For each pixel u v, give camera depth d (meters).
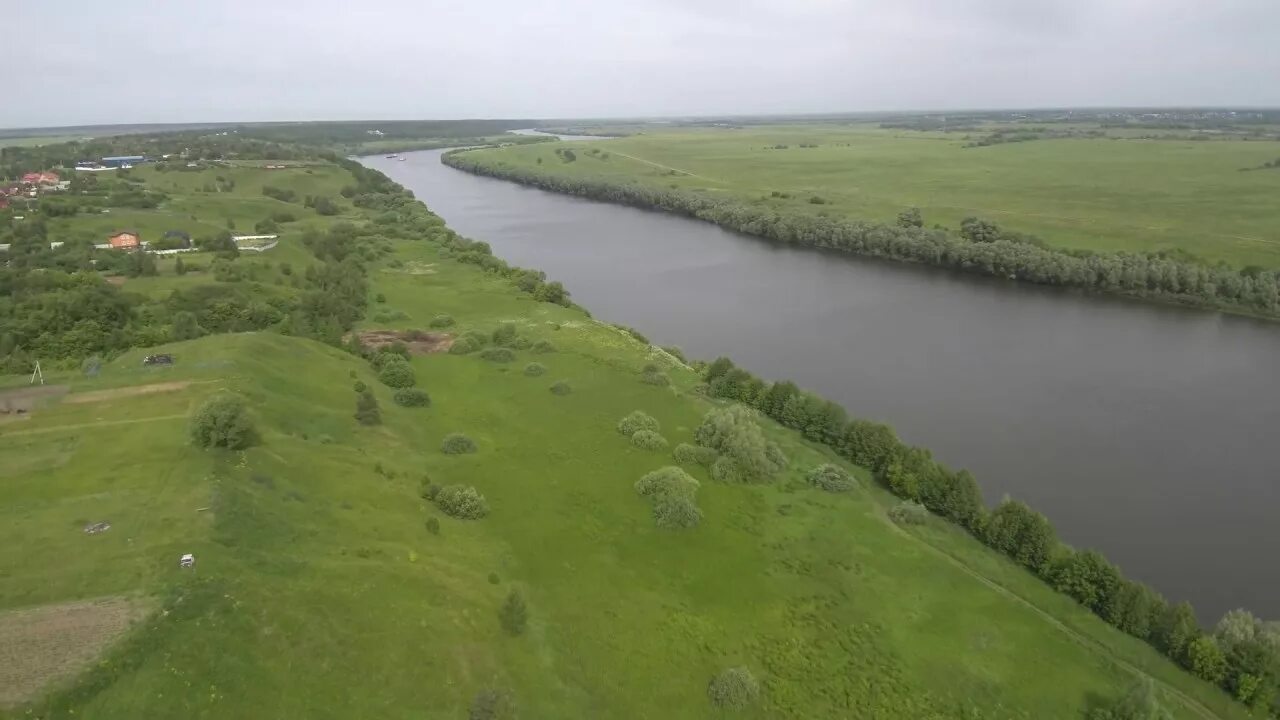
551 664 54.09
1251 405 111.38
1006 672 56.12
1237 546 78.19
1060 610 63.59
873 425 87.38
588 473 82.25
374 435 85.00
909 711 52.41
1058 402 112.25
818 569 67.31
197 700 44.03
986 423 105.38
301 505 64.81
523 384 106.88
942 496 76.62
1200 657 56.50
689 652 57.00
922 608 62.72
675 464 84.75
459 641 53.47
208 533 56.41
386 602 54.88
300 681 46.88
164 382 85.62
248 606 50.47
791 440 91.75
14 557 53.31
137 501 60.31
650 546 69.75
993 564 69.31
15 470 65.69
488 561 65.06
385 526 65.62
